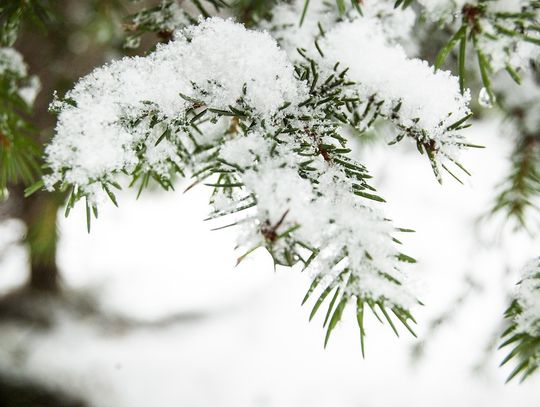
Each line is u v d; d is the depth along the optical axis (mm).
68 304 2031
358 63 366
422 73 362
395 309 330
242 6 424
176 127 359
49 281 1999
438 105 355
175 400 1630
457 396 1467
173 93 352
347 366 1673
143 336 1970
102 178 343
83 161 340
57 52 862
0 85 431
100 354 1790
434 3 339
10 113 429
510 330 333
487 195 1485
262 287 2211
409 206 2121
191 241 2666
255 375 1710
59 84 887
